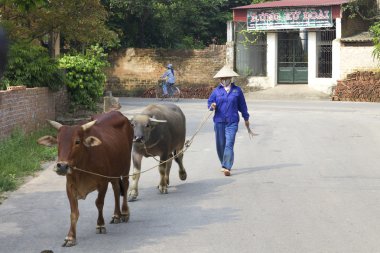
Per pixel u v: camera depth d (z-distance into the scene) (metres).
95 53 28.61
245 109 13.49
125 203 9.35
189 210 10.00
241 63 41.34
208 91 40.47
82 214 9.82
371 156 15.44
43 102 19.89
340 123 23.08
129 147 9.48
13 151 14.60
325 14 38.22
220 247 7.89
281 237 8.32
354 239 8.20
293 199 10.67
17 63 19.84
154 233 8.64
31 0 13.39
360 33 39.12
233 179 12.68
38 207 10.29
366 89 36.16
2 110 15.29
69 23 23.59
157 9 41.62
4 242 8.31
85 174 8.14
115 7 41.72
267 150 16.56
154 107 11.62
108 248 7.95
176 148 12.29
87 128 7.96
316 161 14.73
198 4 43.94
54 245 8.14
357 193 11.13
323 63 39.44
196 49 43.03
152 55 42.12
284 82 40.75
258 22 40.00
